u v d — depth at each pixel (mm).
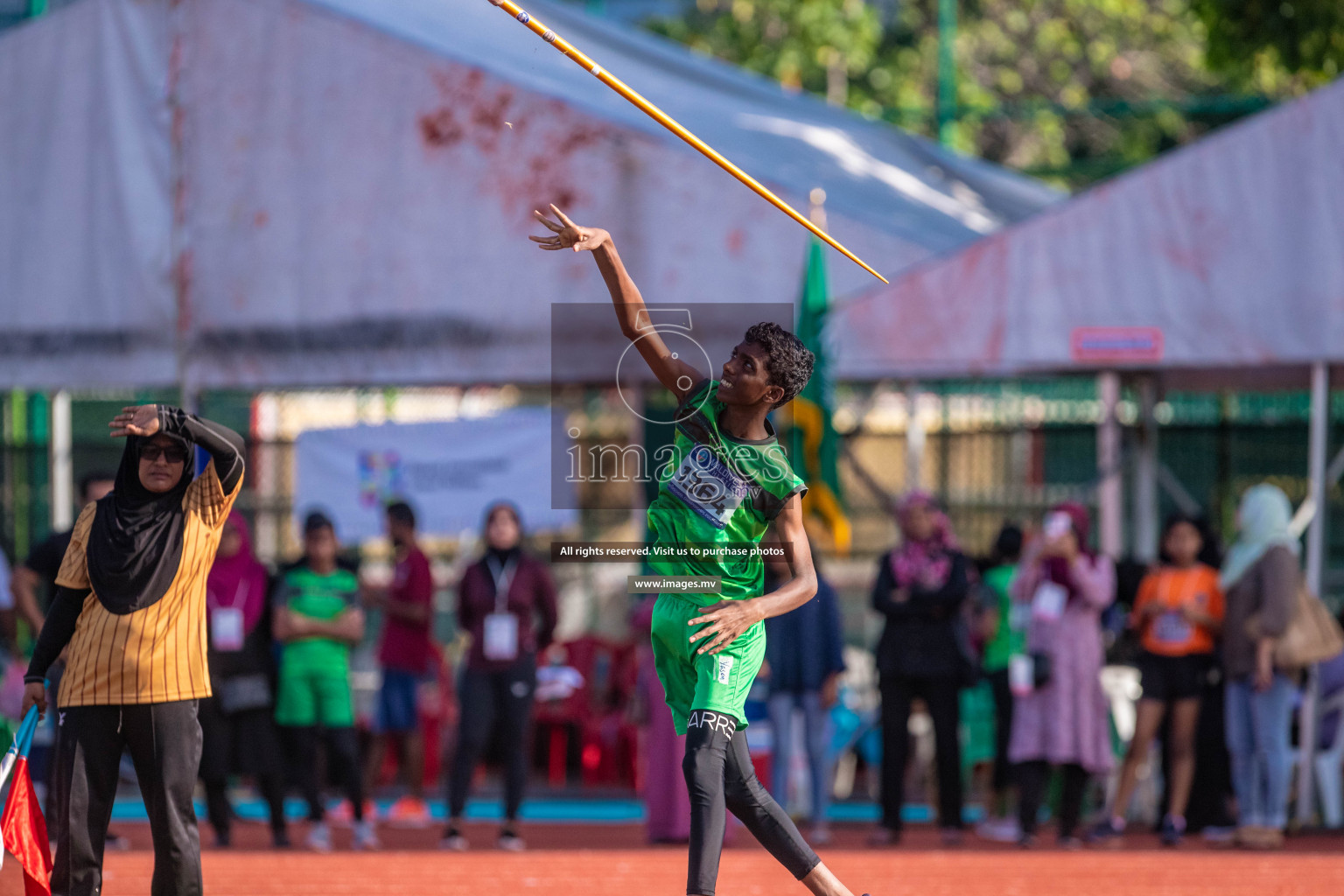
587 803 42156
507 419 47344
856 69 84438
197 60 39562
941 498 47719
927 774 43281
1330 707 36219
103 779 19047
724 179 37344
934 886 27750
